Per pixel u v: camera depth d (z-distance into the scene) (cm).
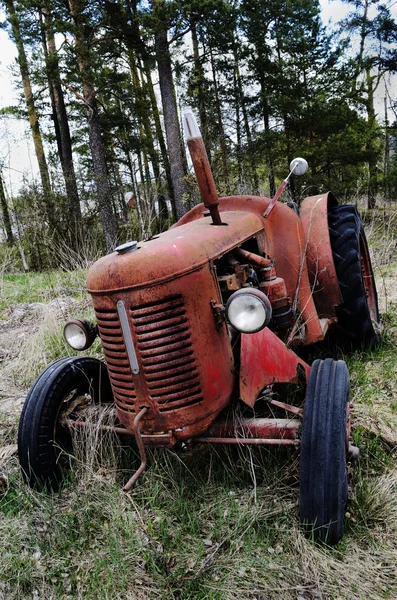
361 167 1458
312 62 1468
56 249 1061
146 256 222
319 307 356
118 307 224
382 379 344
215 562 214
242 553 219
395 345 398
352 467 257
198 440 238
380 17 1455
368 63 1486
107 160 1766
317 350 391
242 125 1681
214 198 265
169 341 222
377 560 213
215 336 232
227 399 235
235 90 1595
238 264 261
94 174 1442
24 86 1744
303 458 214
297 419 247
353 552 217
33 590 212
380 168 1497
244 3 1512
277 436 236
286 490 249
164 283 220
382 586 201
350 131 1389
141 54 1438
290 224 322
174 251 224
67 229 1288
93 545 232
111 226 1367
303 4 1455
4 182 1412
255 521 232
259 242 308
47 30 1295
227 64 1576
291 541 219
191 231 260
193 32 1552
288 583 204
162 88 1369
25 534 243
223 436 243
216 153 1476
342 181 1406
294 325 298
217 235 256
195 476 267
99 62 1388
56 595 209
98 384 305
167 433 226
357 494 242
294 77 1450
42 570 221
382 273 593
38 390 276
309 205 367
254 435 239
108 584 208
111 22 1323
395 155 1477
